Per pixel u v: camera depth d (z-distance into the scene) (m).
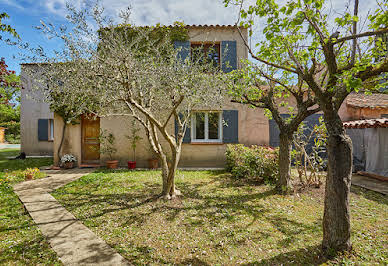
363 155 8.02
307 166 7.67
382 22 2.38
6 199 4.93
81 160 9.30
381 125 6.33
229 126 8.90
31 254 2.80
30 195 5.20
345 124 8.08
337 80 2.69
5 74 7.18
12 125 25.50
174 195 4.96
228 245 3.03
